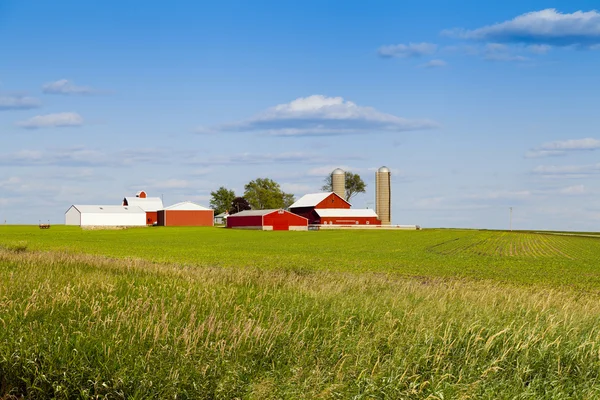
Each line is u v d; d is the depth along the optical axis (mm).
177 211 163875
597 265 52031
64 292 18203
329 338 14312
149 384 11422
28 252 41281
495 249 75375
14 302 16438
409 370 12273
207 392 11422
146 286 21547
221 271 29766
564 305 19438
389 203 169125
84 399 11227
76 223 164375
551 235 123875
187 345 12836
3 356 12250
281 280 26438
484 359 12977
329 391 11312
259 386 11328
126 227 154875
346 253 65000
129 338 13375
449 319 15406
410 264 50594
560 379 12320
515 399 11344
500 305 19266
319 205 164125
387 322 15367
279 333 13992
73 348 12742
